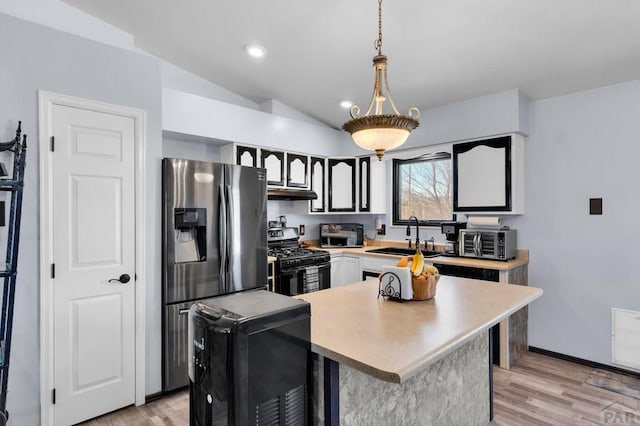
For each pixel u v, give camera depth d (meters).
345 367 1.30
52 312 2.12
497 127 3.22
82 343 2.23
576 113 3.06
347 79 3.29
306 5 2.33
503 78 2.95
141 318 2.45
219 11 2.50
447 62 2.79
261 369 1.13
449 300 1.83
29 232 2.03
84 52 2.22
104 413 2.32
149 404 2.46
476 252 3.31
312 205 4.28
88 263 2.25
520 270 3.19
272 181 3.82
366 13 2.32
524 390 2.61
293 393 1.24
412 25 2.37
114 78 2.33
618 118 2.85
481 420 2.16
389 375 1.01
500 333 2.99
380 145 1.77
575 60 2.58
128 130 2.40
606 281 2.92
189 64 3.34
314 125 4.23
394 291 1.82
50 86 2.09
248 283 2.94
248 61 3.15
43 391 2.08
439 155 4.07
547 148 3.21
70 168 2.17
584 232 3.02
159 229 2.54
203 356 1.16
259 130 3.66
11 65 1.98
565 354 3.13
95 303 2.28
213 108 3.31
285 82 3.49
